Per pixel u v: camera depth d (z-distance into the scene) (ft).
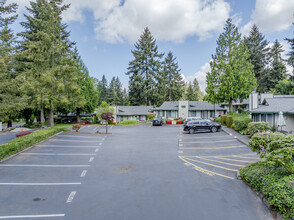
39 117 116.26
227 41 104.12
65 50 97.25
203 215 17.56
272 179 20.76
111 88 262.47
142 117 160.04
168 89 224.74
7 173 29.12
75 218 17.13
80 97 99.55
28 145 46.60
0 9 55.47
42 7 91.09
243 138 55.88
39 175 28.32
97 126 116.26
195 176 27.73
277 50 175.22
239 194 21.90
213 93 106.01
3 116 67.26
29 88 80.94
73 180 26.37
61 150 44.91
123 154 41.57
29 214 17.84
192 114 145.38
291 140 21.70
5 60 55.47
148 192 22.43
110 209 18.66
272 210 18.49
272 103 69.82
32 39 99.81
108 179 26.73
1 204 19.71
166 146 49.93
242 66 102.94
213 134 67.72
